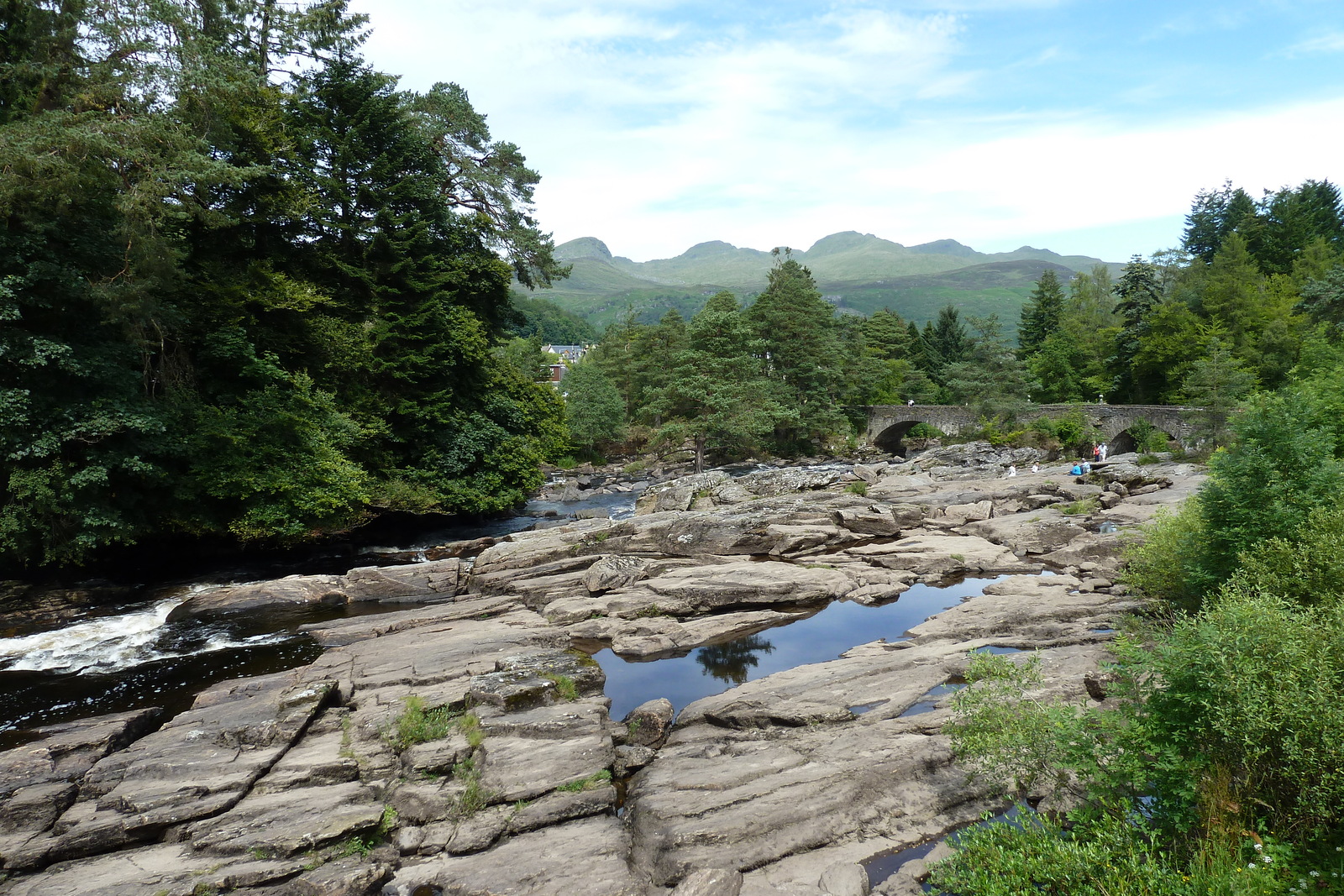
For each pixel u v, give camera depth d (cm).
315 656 1869
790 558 2806
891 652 1717
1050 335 10094
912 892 848
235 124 2794
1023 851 822
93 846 992
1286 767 751
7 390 2047
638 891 878
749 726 1356
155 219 2338
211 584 2605
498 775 1133
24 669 1788
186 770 1153
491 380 4116
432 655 1697
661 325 9062
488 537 3259
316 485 2855
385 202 3519
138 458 2298
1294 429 1387
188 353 2764
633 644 1912
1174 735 831
